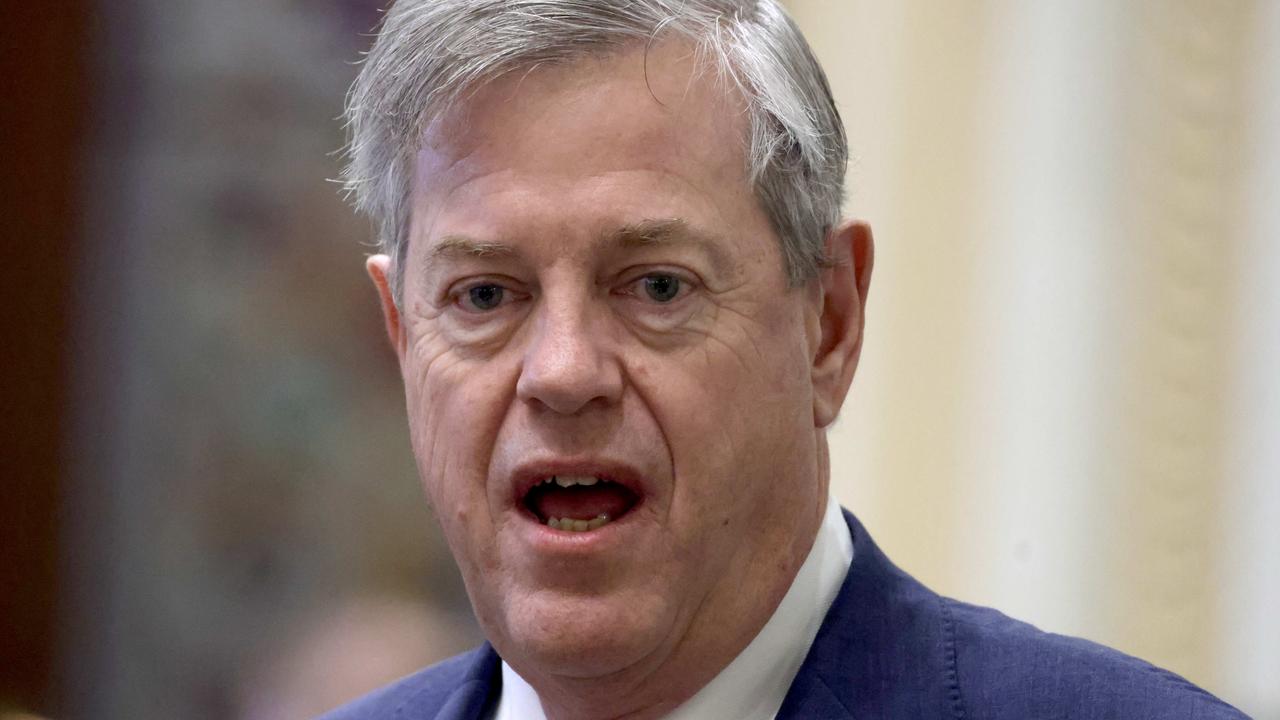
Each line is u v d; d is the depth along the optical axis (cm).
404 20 493
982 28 995
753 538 492
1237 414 947
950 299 998
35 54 1031
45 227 1035
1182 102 959
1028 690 474
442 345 489
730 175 475
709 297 473
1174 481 954
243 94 1037
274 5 1034
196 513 1034
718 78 475
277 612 1034
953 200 999
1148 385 959
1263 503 938
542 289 468
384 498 1041
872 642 495
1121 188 967
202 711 1027
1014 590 975
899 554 1000
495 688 571
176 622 1028
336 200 1036
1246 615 938
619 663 473
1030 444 978
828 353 523
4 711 1020
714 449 472
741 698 499
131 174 1038
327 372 1040
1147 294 961
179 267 1036
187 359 1036
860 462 1013
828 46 1023
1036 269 981
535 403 467
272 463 1037
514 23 465
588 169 461
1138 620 954
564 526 475
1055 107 979
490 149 468
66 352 1035
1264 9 948
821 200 505
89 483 1034
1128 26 966
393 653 1027
